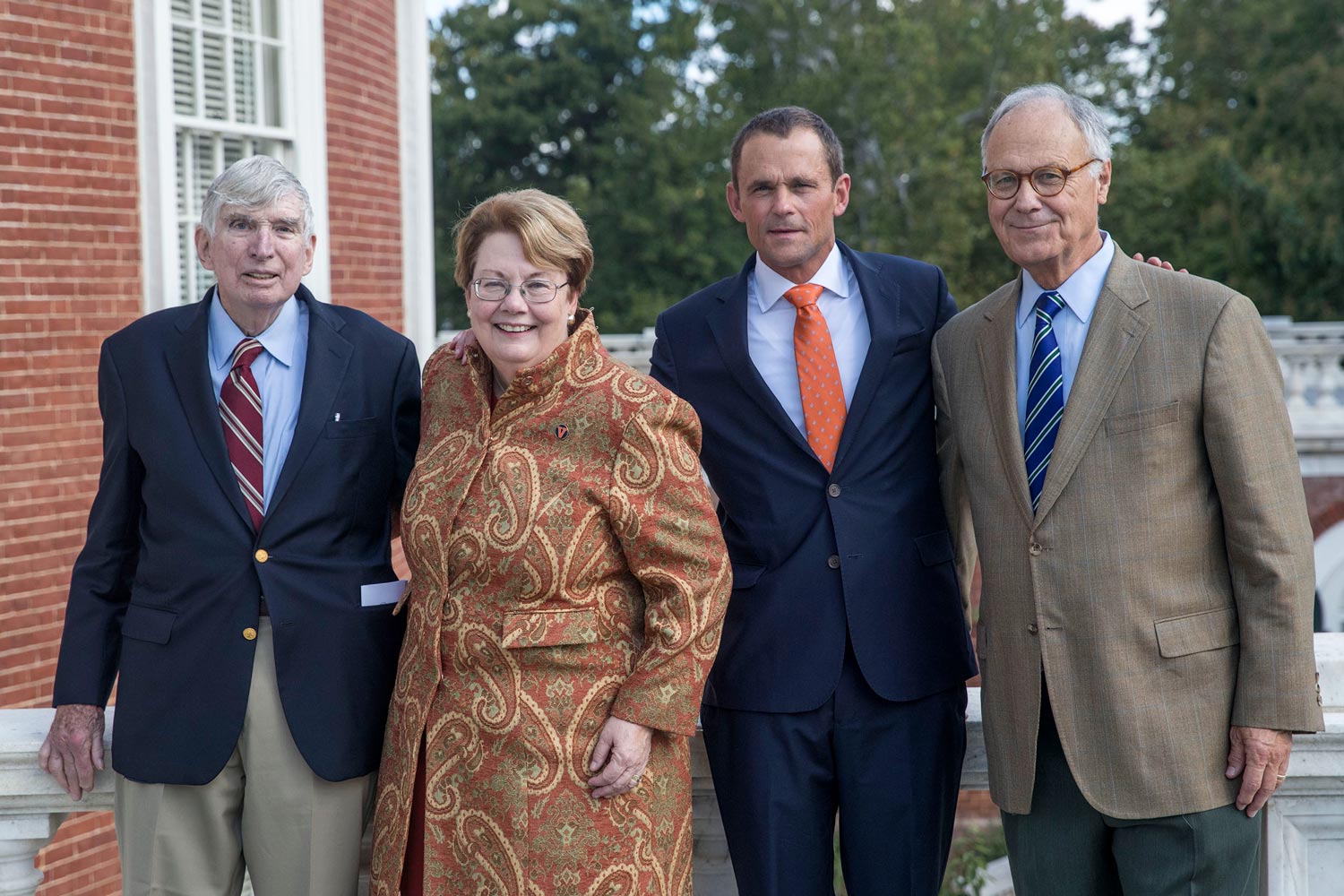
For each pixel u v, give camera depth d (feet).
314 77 24.63
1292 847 7.93
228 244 7.57
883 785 8.09
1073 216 7.49
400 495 8.25
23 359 18.19
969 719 8.59
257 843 7.59
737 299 8.68
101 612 7.79
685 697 6.93
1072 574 7.27
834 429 8.35
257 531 7.52
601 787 6.93
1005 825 7.84
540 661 6.95
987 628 7.72
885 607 8.11
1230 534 7.07
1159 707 7.11
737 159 8.57
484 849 6.91
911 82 75.05
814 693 8.02
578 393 7.20
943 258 74.79
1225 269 75.87
